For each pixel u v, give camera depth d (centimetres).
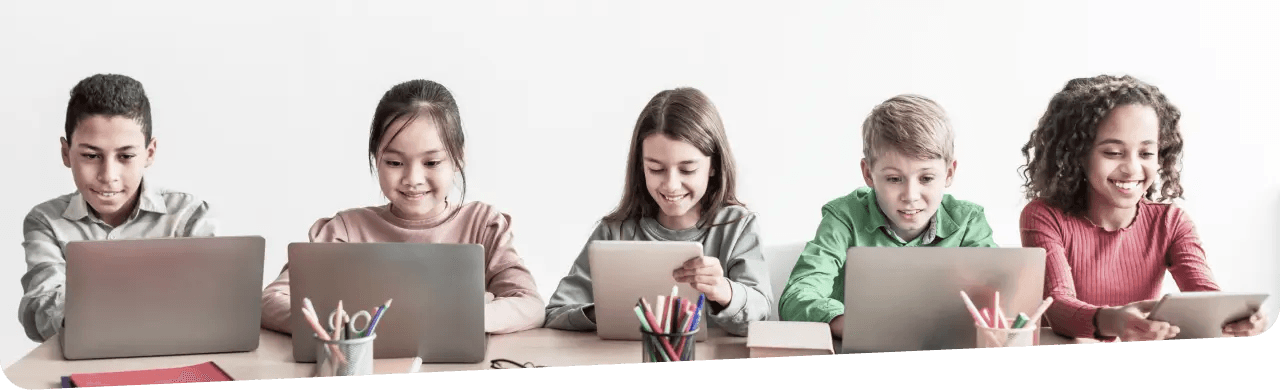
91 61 244
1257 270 290
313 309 167
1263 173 293
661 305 169
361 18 258
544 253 274
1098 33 288
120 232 226
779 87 282
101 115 216
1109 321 198
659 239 223
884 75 285
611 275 185
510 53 268
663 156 216
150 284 176
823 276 220
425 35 262
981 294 177
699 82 279
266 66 254
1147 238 241
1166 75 289
